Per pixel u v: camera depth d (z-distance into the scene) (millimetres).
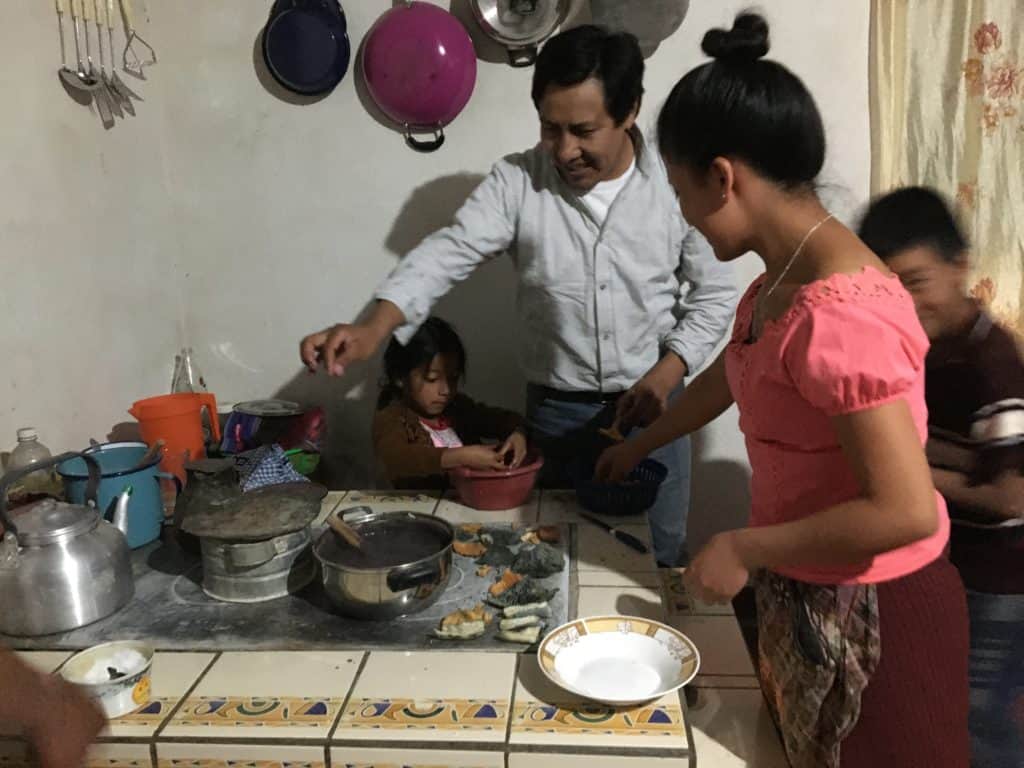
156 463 1549
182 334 2309
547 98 1537
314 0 2045
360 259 2248
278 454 1485
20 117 1649
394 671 1126
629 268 1735
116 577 1281
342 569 1203
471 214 1713
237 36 2131
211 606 1301
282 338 2314
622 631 1171
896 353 849
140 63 2088
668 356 1745
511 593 1286
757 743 1110
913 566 985
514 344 2266
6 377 1595
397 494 1729
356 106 2152
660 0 1953
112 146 1970
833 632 982
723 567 955
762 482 1062
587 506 1613
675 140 991
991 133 2043
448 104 2070
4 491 1210
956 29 2012
